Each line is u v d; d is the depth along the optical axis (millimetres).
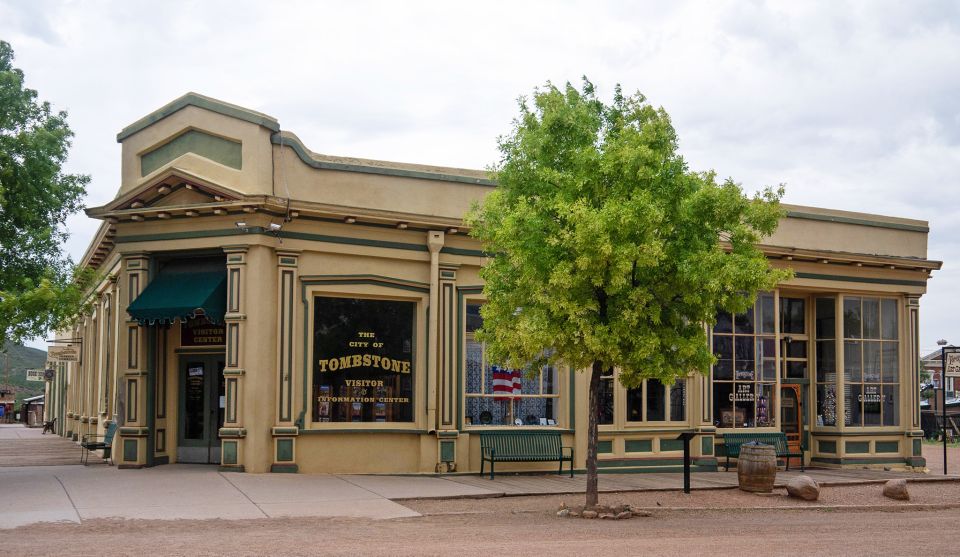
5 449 26703
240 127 17984
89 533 11484
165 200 18438
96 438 25719
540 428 20109
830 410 24266
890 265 24484
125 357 18359
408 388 19203
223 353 18969
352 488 16094
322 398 18375
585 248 13516
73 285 17781
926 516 15812
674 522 14039
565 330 14094
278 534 11664
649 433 21453
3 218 21938
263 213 17531
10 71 22297
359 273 18672
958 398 60094
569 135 14938
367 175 18906
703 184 14656
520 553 10344
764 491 17688
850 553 10977
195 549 10273
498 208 15398
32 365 110688
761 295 23438
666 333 14367
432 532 12195
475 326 19859
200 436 19078
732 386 22812
